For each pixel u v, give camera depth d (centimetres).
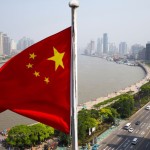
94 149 12138
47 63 2570
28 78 2614
